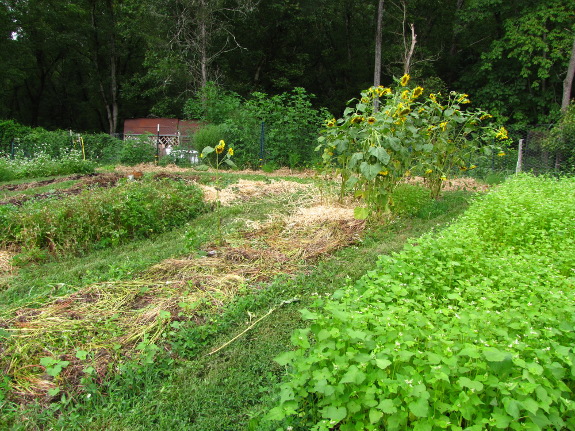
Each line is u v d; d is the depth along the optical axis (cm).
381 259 350
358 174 611
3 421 247
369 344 217
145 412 257
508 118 2100
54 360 275
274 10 2400
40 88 3083
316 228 570
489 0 2042
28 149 1747
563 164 1186
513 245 443
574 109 1239
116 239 546
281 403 210
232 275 423
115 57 3034
